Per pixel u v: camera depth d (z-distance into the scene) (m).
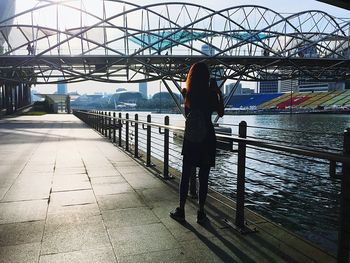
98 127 21.02
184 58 55.56
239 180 4.08
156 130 36.84
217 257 3.31
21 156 9.97
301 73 72.88
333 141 40.16
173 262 3.20
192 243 3.64
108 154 10.58
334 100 170.62
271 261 3.22
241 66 65.81
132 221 4.33
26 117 50.72
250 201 12.28
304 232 9.45
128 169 8.01
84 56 52.16
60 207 4.92
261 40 61.06
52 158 9.62
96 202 5.19
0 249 3.47
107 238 3.77
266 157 25.61
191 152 4.14
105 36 56.03
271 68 68.50
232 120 96.69
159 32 61.72
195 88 4.11
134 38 61.34
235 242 3.67
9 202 5.15
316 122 88.25
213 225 4.20
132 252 3.42
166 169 6.98
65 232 3.95
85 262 3.19
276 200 12.82
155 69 55.22
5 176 7.08
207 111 4.12
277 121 93.56
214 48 58.16
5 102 68.75
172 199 5.39
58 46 51.44
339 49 67.31
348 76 78.62
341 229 2.87
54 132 20.20
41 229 4.04
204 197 4.24
